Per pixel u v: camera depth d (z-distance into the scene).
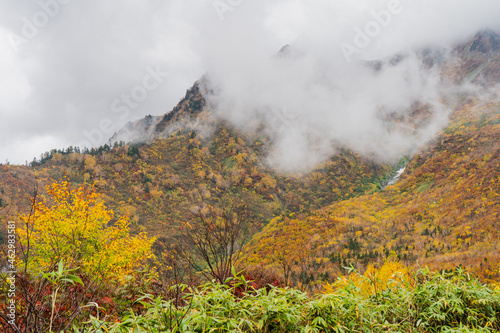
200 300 1.93
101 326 1.68
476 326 2.46
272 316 1.98
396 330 2.33
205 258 2.91
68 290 2.49
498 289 2.84
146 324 1.71
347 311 2.18
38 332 1.91
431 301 2.57
